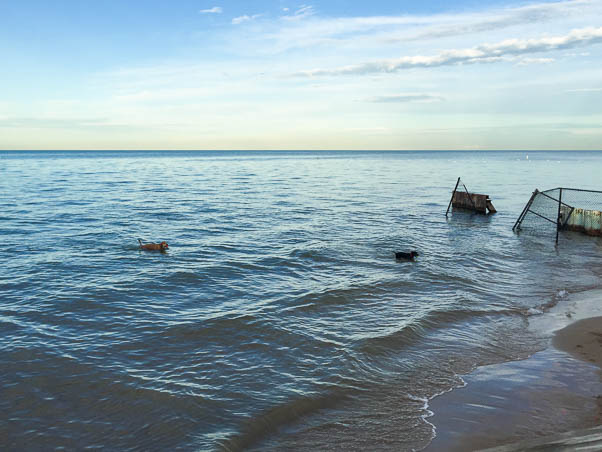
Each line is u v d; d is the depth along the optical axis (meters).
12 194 42.91
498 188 55.25
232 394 8.09
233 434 6.96
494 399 7.83
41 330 10.95
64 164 121.56
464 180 68.81
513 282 15.61
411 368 9.13
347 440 6.79
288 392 8.17
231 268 17.11
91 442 6.75
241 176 76.62
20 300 13.15
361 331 10.97
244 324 11.38
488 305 13.05
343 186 57.25
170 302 13.17
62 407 7.61
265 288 14.65
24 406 7.61
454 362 9.40
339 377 8.71
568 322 11.61
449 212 33.91
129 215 30.42
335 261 18.31
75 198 40.09
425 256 19.39
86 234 23.59
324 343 10.27
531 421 7.07
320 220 29.30
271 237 23.38
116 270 16.66
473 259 19.02
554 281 15.75
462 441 6.59
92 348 9.95
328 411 7.62
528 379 8.56
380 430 7.00
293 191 49.69
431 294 14.05
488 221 29.77
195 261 18.16
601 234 23.44
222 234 24.20
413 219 30.30
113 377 8.63
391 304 13.05
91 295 13.69
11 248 20.00
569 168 106.25
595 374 8.73
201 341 10.38
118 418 7.35
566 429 6.80
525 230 26.14
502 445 6.38
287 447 6.66
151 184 57.38
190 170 96.31
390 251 20.17
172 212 32.12
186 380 8.58
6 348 9.83
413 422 7.19
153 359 9.46
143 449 6.61
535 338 10.61
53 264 17.34
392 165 129.75
